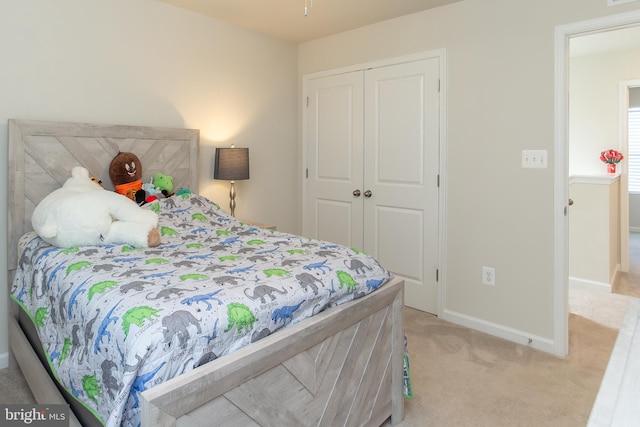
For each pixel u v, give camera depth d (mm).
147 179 2859
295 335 1339
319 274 1594
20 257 2150
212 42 3250
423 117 3109
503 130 2701
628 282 3945
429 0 2838
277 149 3850
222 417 1164
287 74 3883
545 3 2482
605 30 2326
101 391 1175
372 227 3508
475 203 2865
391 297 1793
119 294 1336
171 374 1111
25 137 2324
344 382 1584
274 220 3879
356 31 3480
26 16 2355
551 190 2529
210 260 1797
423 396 2086
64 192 2191
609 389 798
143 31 2850
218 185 3395
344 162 3670
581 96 4367
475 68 2803
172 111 3045
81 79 2584
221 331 1213
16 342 2213
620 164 4203
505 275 2750
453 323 3008
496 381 2229
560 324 2527
